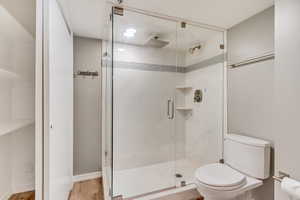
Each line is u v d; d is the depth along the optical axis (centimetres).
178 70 272
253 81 180
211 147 236
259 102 173
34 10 105
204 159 247
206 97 245
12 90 102
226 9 172
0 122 97
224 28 214
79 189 210
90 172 238
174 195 187
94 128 241
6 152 103
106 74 241
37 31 93
